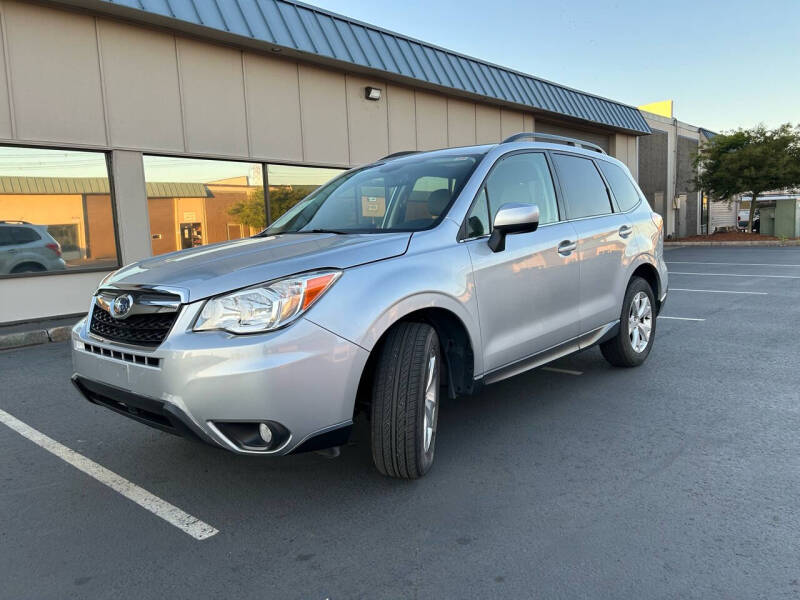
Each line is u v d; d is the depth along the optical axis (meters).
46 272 8.33
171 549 2.46
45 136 8.11
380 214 3.54
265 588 2.18
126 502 2.89
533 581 2.16
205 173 10.00
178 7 8.88
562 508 2.70
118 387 2.67
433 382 3.00
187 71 9.53
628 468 3.10
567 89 18.19
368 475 3.11
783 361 5.18
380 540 2.48
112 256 8.97
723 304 8.55
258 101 10.52
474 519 2.62
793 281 10.92
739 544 2.36
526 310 3.56
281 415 2.41
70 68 8.29
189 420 2.42
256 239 3.52
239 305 2.46
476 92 14.12
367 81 12.37
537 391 4.46
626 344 4.73
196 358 2.40
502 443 3.48
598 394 4.35
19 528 2.66
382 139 12.77
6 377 5.46
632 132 21.28
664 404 4.10
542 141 4.30
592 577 2.18
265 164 10.79
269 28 10.07
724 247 22.02
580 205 4.28
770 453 3.24
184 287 2.54
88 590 2.19
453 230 3.22
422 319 3.10
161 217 9.48
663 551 2.33
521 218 3.18
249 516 2.72
